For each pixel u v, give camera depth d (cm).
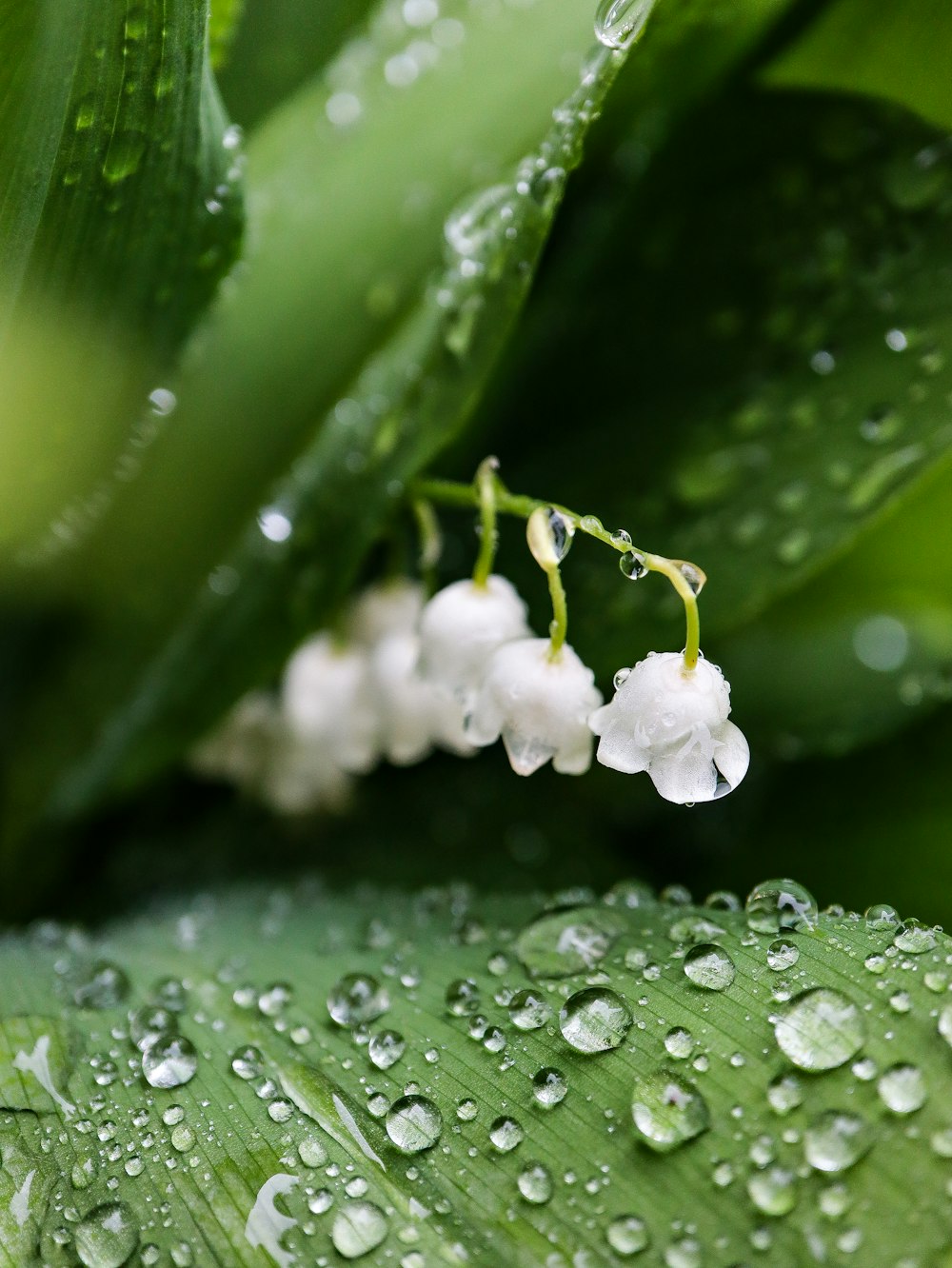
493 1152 16
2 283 18
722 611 19
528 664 17
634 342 19
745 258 19
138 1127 16
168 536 21
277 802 21
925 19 18
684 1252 16
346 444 19
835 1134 16
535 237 17
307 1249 16
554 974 17
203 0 17
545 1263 16
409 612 19
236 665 19
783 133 19
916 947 16
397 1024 17
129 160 17
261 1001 17
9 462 19
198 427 20
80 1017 17
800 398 19
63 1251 16
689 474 19
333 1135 16
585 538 19
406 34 21
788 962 16
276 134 21
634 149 20
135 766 20
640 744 17
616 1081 16
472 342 18
